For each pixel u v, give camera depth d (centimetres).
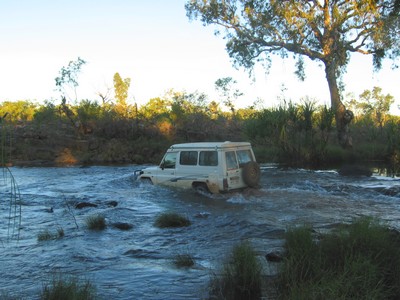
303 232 642
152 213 1021
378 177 1675
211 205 1095
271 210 1020
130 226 879
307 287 471
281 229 823
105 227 881
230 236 792
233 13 3572
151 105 4516
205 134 3631
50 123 3394
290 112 2456
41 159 2912
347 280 475
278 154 2498
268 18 3297
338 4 3192
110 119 3422
